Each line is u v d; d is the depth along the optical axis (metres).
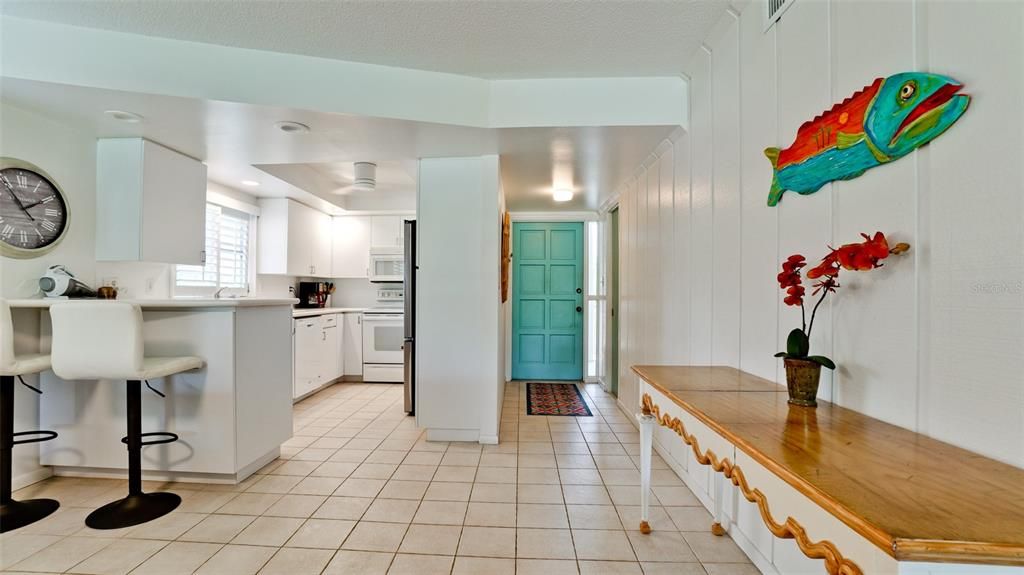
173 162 2.73
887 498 0.67
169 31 1.92
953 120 0.89
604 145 2.63
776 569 1.46
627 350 3.59
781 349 1.49
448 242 2.89
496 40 1.97
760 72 1.61
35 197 2.22
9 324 1.80
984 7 0.84
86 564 1.56
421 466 2.50
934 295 0.94
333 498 2.09
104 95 1.98
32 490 2.13
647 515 1.79
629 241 3.47
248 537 1.74
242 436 2.25
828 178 1.23
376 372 4.81
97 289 2.52
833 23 1.24
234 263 4.04
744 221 1.72
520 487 2.22
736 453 1.07
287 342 2.65
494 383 2.87
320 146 2.66
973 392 0.86
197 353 2.20
